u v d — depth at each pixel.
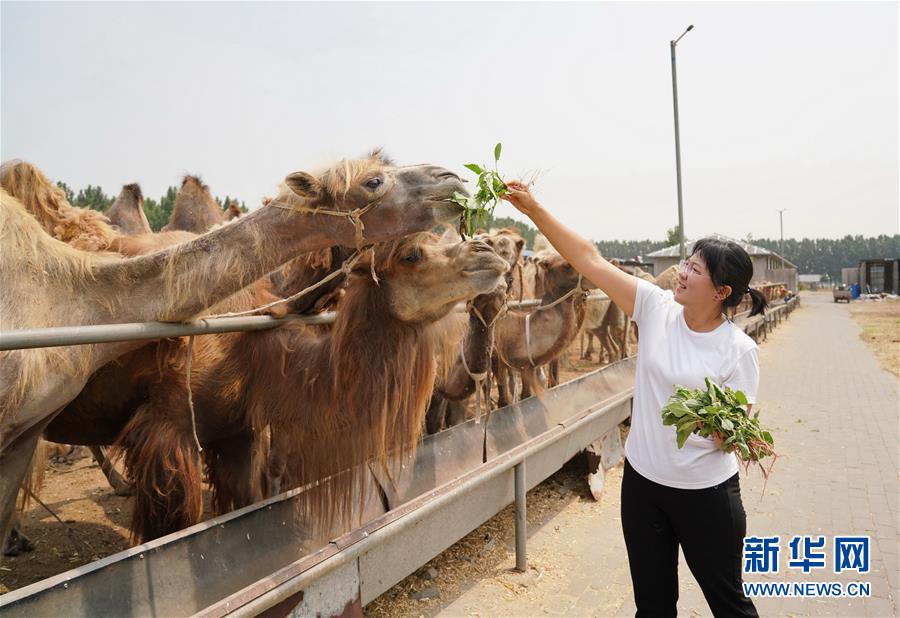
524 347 6.70
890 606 4.27
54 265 2.73
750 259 2.72
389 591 4.34
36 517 5.49
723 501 2.71
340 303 3.58
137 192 6.14
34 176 3.53
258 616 2.56
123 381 3.66
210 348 3.65
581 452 6.76
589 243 3.21
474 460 4.93
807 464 7.35
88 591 2.38
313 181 2.87
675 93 13.24
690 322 2.87
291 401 3.51
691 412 2.48
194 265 2.81
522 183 3.15
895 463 7.39
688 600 4.31
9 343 2.04
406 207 2.88
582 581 4.55
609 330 13.97
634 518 2.94
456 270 3.31
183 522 3.50
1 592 4.05
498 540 5.23
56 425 4.06
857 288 63.91
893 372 14.77
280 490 4.88
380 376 3.42
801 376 14.12
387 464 3.71
